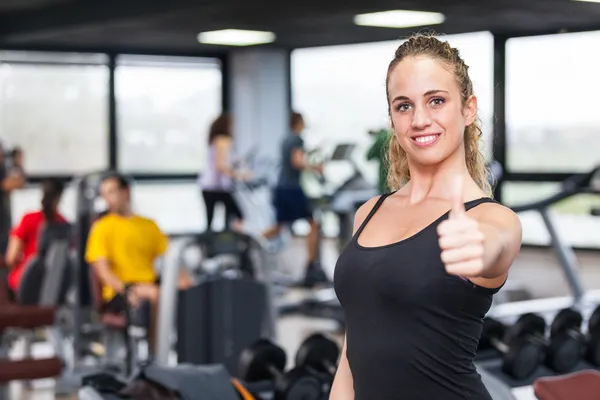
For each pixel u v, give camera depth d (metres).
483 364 4.07
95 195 5.51
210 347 4.68
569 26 7.08
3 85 9.34
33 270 5.13
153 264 5.27
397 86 1.55
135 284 4.92
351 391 1.68
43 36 8.36
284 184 7.89
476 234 1.20
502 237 1.34
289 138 7.86
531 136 7.79
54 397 5.03
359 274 1.53
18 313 4.67
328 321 7.09
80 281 5.38
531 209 6.27
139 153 9.99
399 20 6.70
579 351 4.18
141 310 4.91
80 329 5.37
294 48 9.40
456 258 1.21
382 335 1.51
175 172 10.16
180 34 8.09
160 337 4.55
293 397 3.33
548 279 7.71
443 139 1.54
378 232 1.58
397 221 1.57
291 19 6.77
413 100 1.54
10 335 5.36
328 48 9.38
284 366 3.57
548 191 7.76
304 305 7.09
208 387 2.82
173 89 10.04
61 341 5.39
